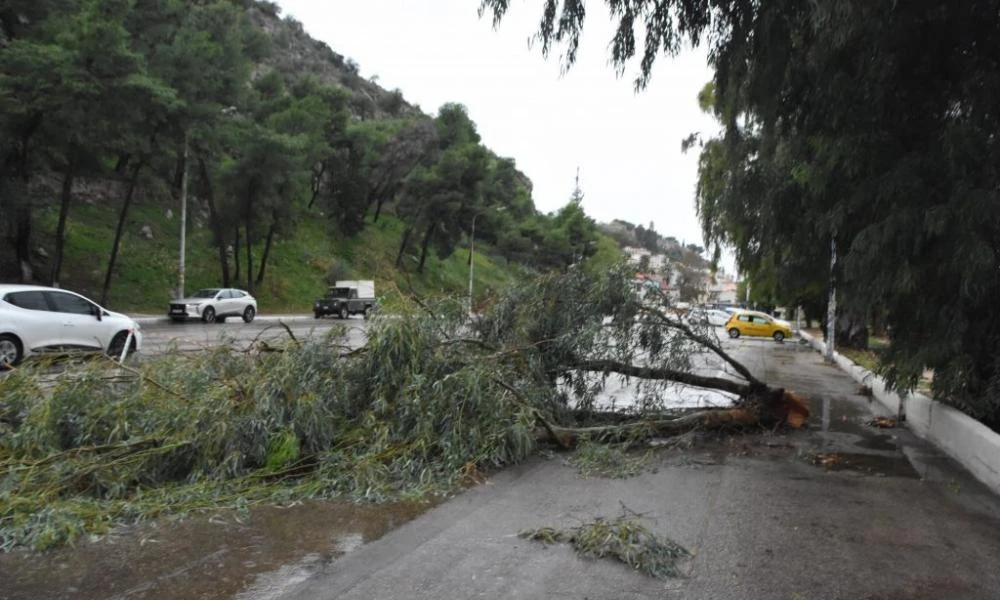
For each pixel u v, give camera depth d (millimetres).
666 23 7844
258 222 41969
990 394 7965
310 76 57125
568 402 9109
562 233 75062
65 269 34125
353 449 6719
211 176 39781
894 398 11203
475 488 6297
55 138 27438
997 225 7098
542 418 7637
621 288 9164
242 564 4367
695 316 9758
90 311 14891
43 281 31547
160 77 28500
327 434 6730
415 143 59219
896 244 7762
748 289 22312
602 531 4863
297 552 4594
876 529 5332
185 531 4930
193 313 30984
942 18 7465
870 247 7723
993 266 7207
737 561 4605
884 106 8102
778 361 22562
